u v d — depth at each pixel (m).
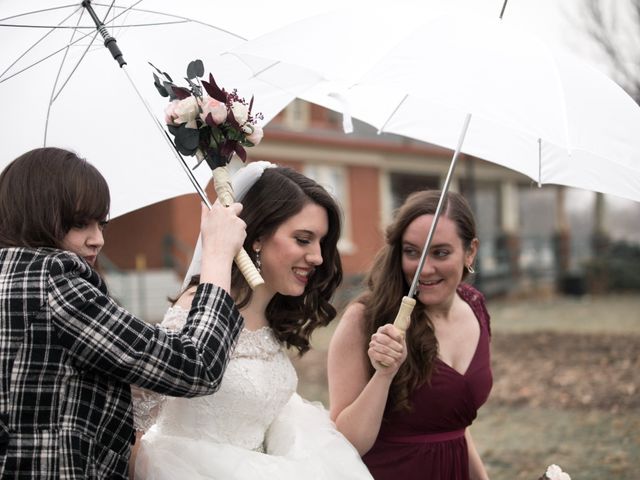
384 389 2.70
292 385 2.65
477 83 2.23
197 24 3.01
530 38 2.51
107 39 2.60
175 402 2.46
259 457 2.40
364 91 3.46
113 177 2.97
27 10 2.65
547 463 6.11
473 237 3.04
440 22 2.40
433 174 25.59
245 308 2.60
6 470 1.92
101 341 1.97
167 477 2.31
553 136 2.17
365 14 2.49
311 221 2.54
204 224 2.29
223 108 2.40
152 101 2.98
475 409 3.09
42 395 1.96
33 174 2.11
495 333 13.85
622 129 2.46
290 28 2.48
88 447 2.00
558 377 9.35
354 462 2.55
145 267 19.50
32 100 2.85
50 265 2.02
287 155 21.52
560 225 27.72
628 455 6.14
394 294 2.97
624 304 18.77
